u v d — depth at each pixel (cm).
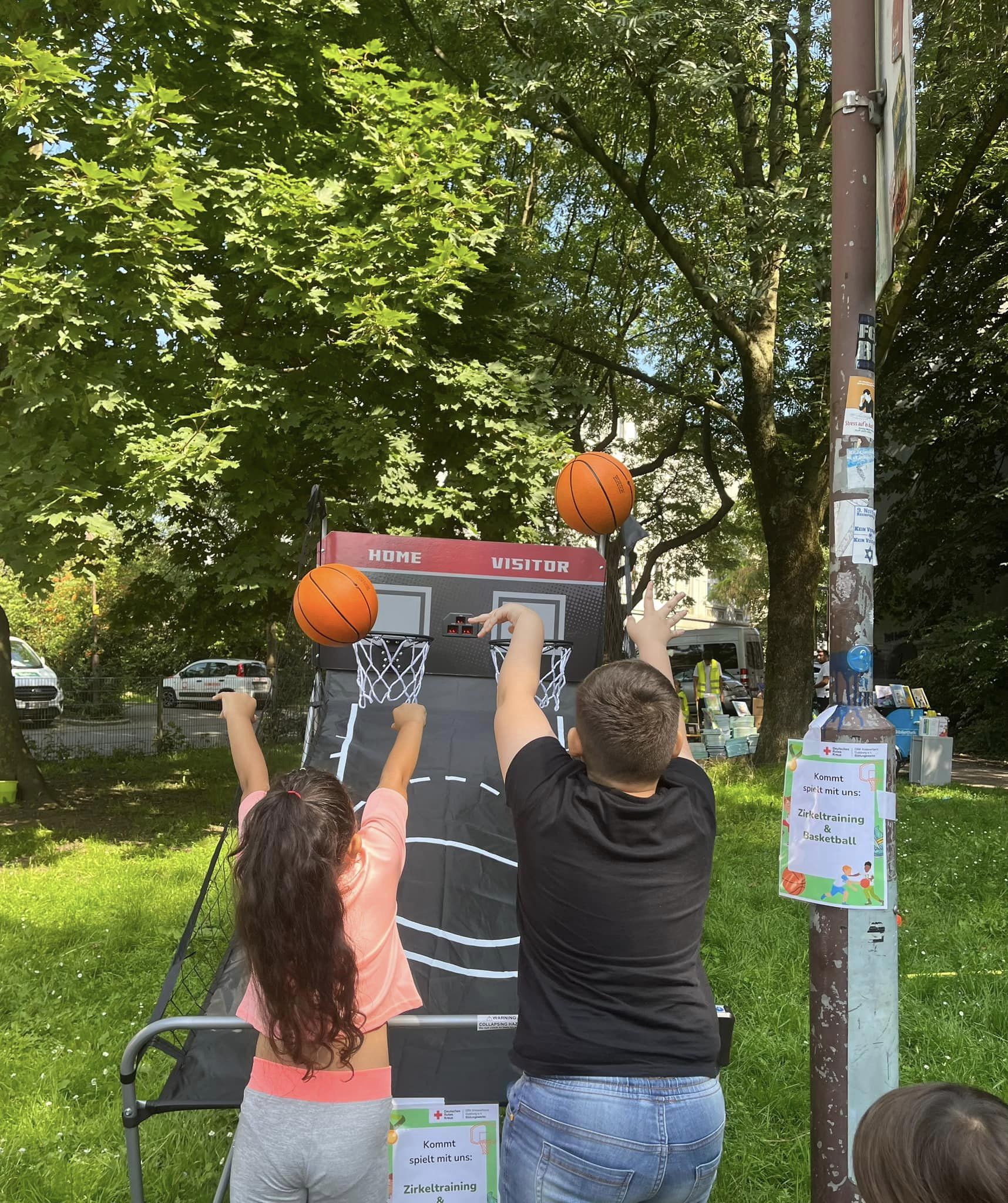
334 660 544
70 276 853
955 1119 136
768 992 584
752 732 1856
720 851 980
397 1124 296
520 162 1912
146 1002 568
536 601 558
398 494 1071
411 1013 379
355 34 1289
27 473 869
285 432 1054
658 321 2142
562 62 1396
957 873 868
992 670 2023
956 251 1961
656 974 196
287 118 1124
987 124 1417
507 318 1294
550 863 202
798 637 1616
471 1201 294
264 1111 217
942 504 2273
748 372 1641
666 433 2277
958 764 1916
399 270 982
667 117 1555
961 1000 571
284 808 218
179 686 2925
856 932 254
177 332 1020
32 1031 533
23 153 898
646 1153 184
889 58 251
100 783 1522
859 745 255
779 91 1633
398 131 974
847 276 265
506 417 1150
